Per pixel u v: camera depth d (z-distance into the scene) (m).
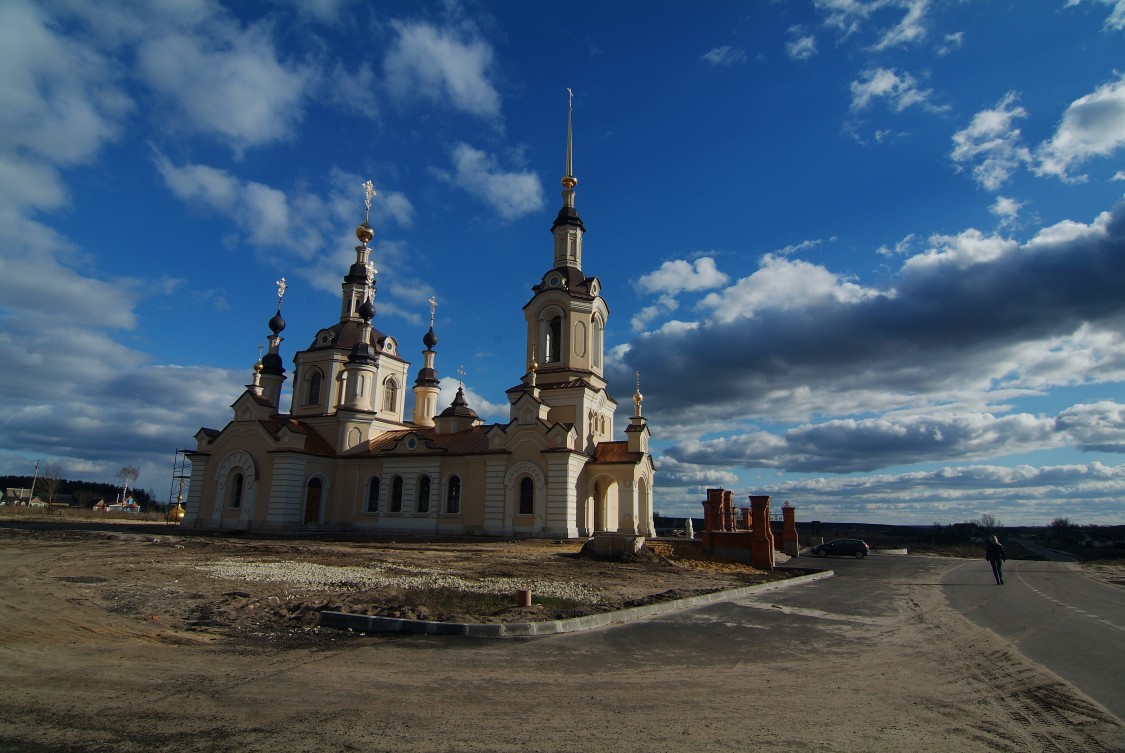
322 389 56.75
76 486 149.25
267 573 21.36
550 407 48.00
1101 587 28.86
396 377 60.00
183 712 8.28
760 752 7.43
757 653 12.68
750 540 33.88
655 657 12.06
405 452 49.06
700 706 9.15
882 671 11.47
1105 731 8.39
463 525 46.19
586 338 51.00
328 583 19.44
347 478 51.53
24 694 8.82
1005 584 28.97
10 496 133.75
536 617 14.88
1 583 18.39
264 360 59.72
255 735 7.55
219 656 11.12
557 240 55.06
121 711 8.27
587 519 45.47
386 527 48.69
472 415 53.56
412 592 18.08
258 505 49.22
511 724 8.18
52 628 12.81
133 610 14.83
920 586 27.50
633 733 7.97
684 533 61.66
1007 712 9.16
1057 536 126.94
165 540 36.53
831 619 17.28
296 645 12.10
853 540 50.47
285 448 48.91
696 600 19.14
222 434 51.94
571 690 9.77
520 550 34.97
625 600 18.50
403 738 7.58
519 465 44.72
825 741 7.85
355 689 9.46
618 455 46.25
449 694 9.38
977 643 14.26
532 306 52.12
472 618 14.42
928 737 8.06
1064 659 12.70
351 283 60.84
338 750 7.16
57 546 31.31
